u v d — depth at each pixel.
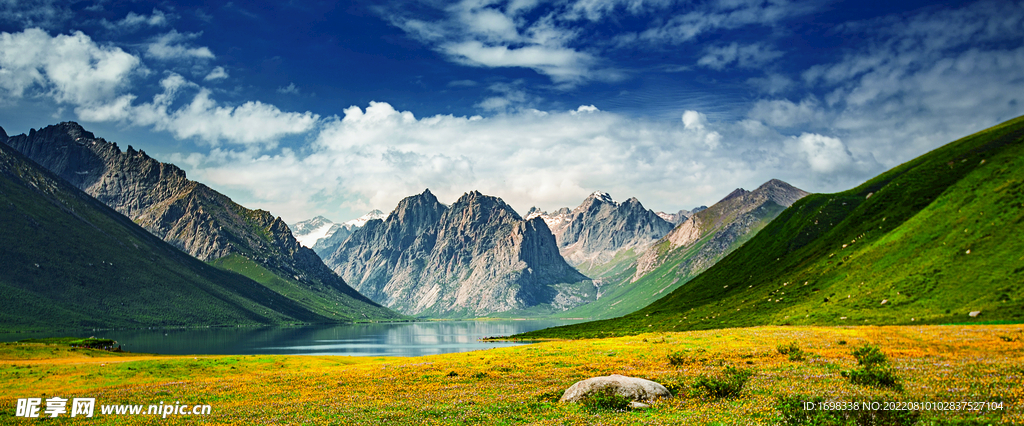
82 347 127.75
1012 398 34.06
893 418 28.95
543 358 78.62
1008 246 112.81
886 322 104.44
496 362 76.69
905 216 167.50
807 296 146.38
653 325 178.88
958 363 49.66
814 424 29.23
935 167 191.75
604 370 62.41
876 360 48.22
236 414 46.31
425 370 72.00
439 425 38.31
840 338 77.75
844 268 153.00
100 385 72.50
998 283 102.75
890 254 142.38
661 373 57.44
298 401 51.84
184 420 44.59
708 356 68.00
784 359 61.56
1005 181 138.50
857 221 189.62
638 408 39.53
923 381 41.53
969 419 29.55
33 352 116.94
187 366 87.38
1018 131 183.62
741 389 43.28
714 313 169.00
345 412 44.72
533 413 40.44
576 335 196.00
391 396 52.69
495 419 39.16
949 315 98.12
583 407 40.50
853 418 29.28
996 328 75.75
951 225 135.62
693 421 33.66
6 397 60.59
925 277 119.62
